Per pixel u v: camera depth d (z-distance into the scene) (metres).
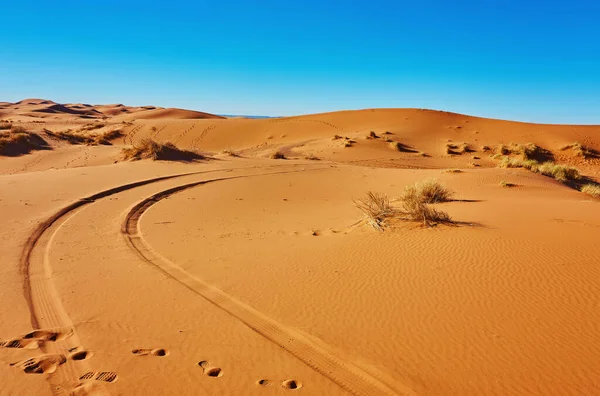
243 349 4.91
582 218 11.23
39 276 7.32
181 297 6.47
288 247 9.33
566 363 4.49
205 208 14.55
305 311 5.95
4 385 4.09
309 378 4.34
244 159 32.28
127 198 15.46
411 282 6.88
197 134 61.03
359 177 24.22
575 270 7.04
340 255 8.51
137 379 4.27
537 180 21.78
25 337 5.11
